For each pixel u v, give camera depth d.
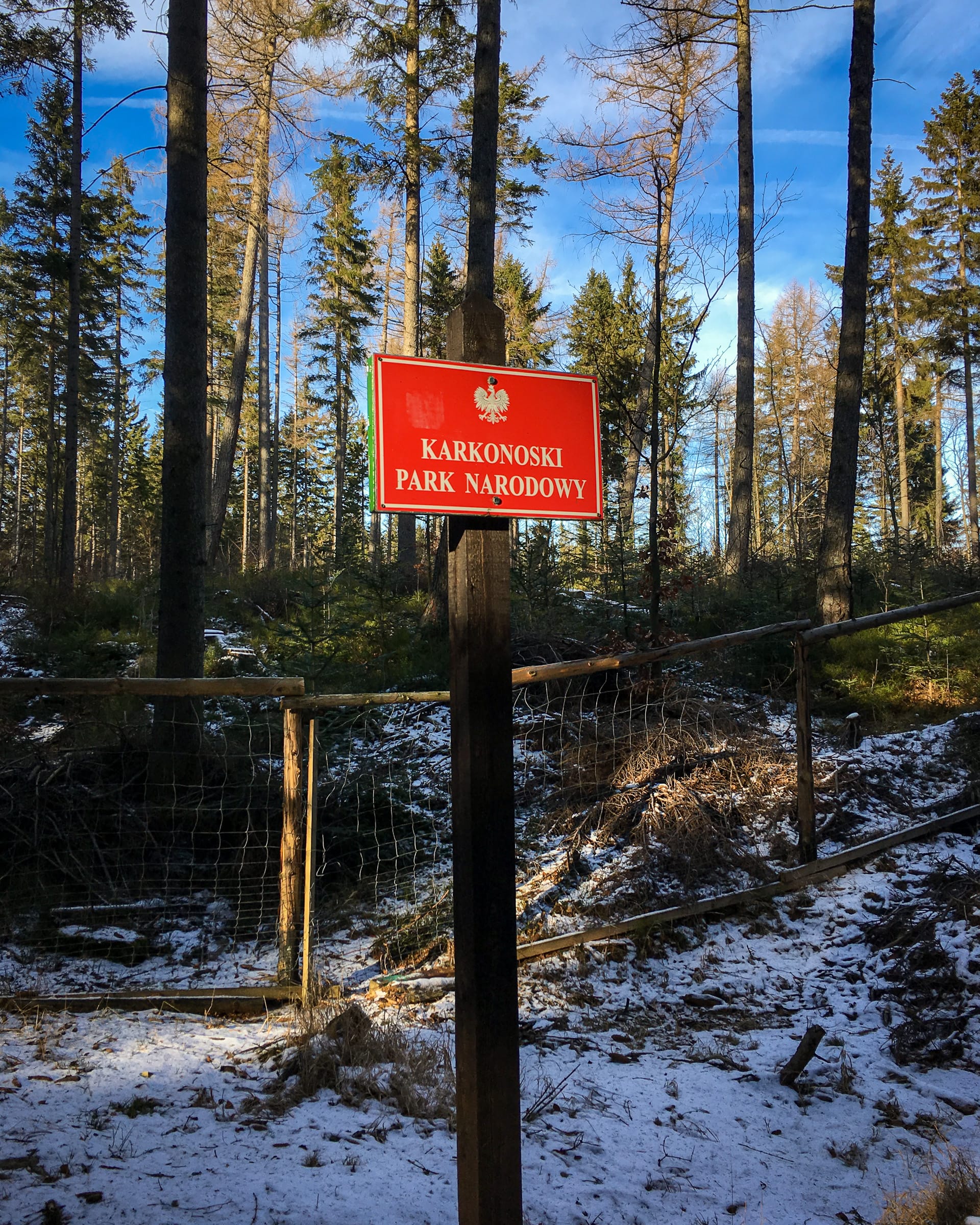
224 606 13.14
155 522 30.88
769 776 7.46
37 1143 3.13
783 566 13.44
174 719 6.62
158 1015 4.57
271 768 7.04
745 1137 3.79
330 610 10.85
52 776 6.35
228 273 28.62
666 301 9.25
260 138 17.52
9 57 14.98
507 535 2.56
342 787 7.10
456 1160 3.34
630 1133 3.73
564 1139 3.63
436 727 8.73
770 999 5.16
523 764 7.79
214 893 5.91
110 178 30.02
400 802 7.18
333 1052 4.07
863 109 11.16
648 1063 4.43
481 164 10.69
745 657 10.01
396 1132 3.53
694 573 12.42
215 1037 4.33
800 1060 4.28
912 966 5.17
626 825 6.78
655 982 5.35
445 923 5.77
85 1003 4.58
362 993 5.02
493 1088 2.36
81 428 36.12
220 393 40.44
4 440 44.66
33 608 12.61
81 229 26.73
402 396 2.44
